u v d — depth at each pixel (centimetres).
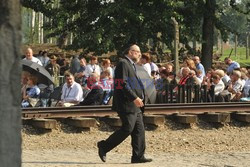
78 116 2492
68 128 2433
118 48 5444
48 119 2386
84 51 5394
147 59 3144
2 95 563
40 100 2800
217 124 2653
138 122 1791
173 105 2752
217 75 3158
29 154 2002
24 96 2786
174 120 2620
